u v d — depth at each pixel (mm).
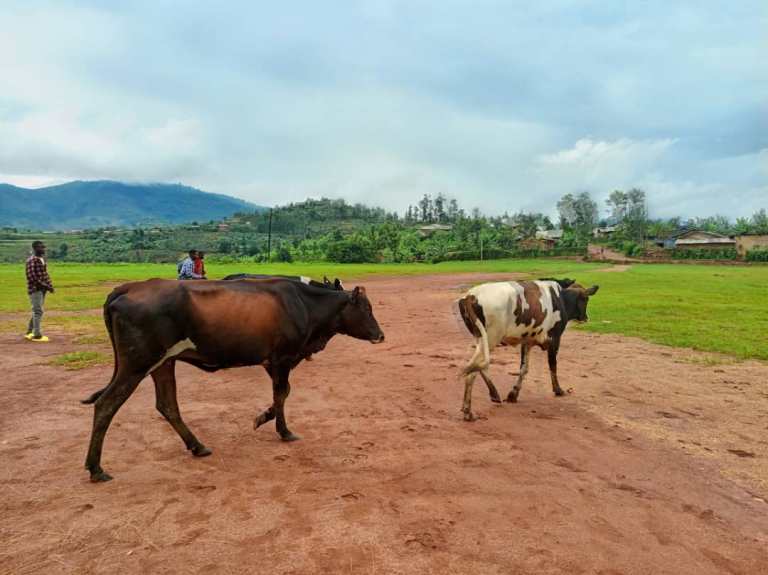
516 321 7617
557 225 158125
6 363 10016
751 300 22750
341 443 6191
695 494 5078
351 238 96062
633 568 3805
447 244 107750
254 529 4184
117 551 3875
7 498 4695
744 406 7980
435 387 8875
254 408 7555
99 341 12438
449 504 4676
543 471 5496
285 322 6051
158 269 50531
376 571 3656
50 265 61500
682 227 131500
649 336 13781
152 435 6336
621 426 7043
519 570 3717
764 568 3877
